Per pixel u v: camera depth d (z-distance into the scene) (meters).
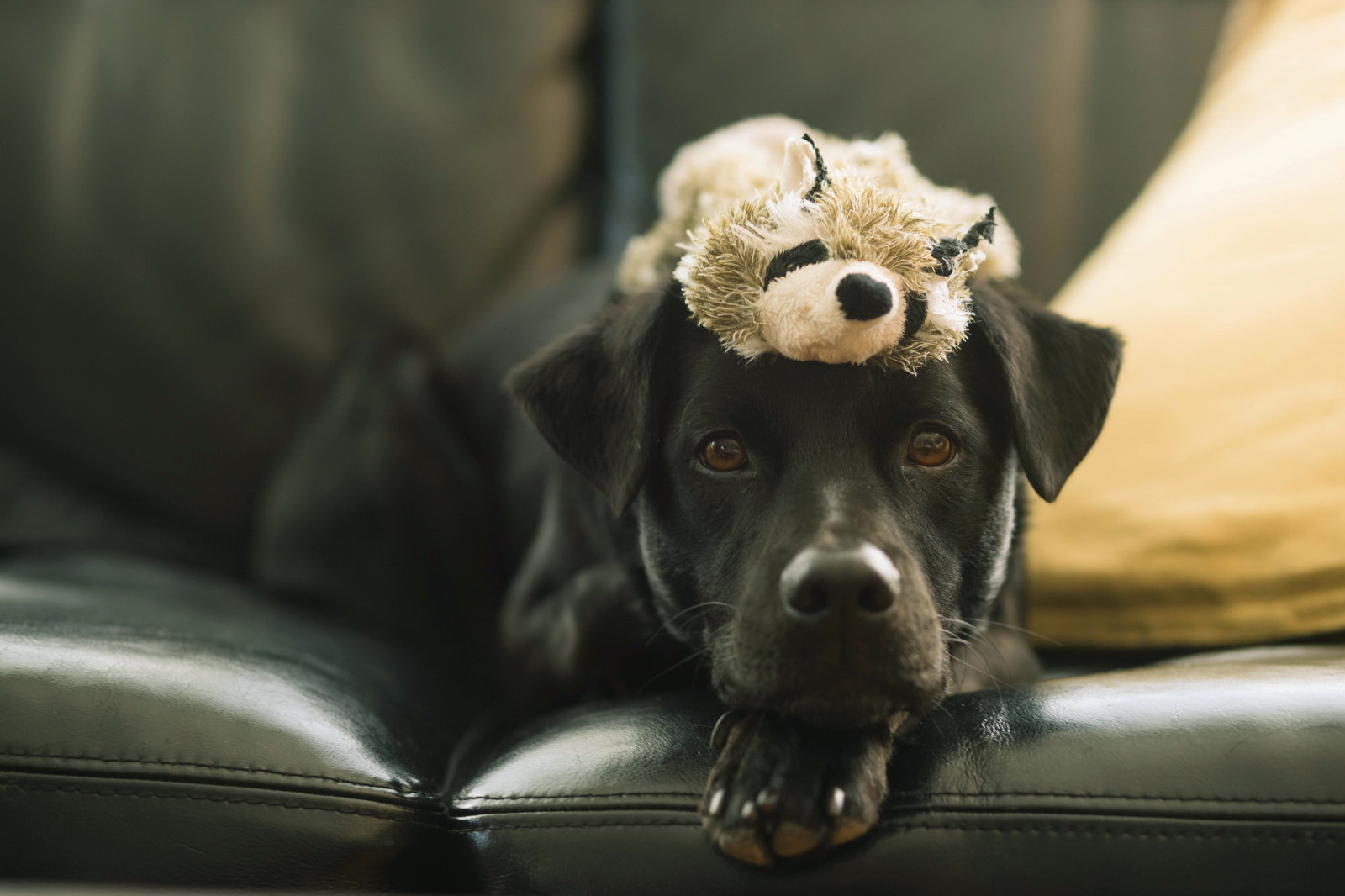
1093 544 0.74
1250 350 0.72
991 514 0.65
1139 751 0.53
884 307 0.55
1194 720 0.54
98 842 0.55
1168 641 0.71
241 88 1.07
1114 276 0.80
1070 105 1.01
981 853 0.53
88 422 1.05
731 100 1.02
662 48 1.03
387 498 1.00
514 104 1.08
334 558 0.98
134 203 1.05
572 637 0.73
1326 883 0.51
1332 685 0.55
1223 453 0.71
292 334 1.07
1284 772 0.52
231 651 0.65
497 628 0.98
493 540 1.03
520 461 0.94
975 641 0.67
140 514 1.05
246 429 1.06
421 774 0.60
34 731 0.56
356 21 1.08
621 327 0.66
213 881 0.55
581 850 0.55
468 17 1.08
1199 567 0.70
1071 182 1.02
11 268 1.04
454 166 1.07
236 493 1.06
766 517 0.60
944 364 0.62
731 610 0.60
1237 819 0.52
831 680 0.55
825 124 1.01
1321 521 0.67
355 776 0.57
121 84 1.07
